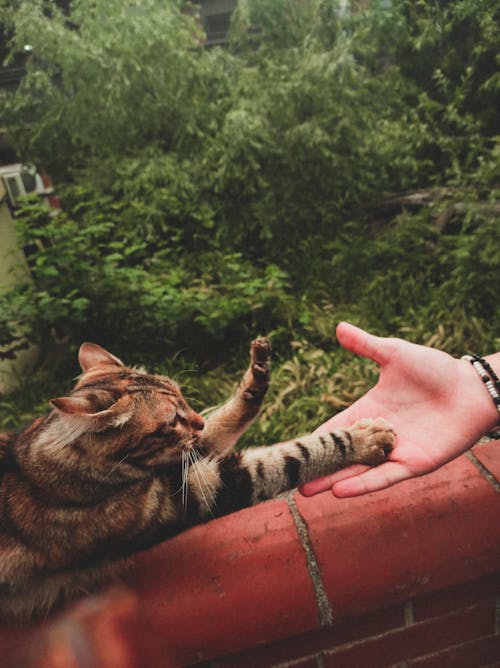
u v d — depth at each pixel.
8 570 0.37
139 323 1.20
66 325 1.13
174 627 0.36
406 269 1.28
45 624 0.37
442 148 1.38
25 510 0.38
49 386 1.16
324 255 1.46
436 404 0.44
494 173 1.15
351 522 0.39
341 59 1.40
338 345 1.10
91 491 0.39
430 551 0.39
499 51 1.29
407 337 1.08
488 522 0.39
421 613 0.42
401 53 1.61
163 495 0.41
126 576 0.38
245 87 1.49
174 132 1.58
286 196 1.47
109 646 0.36
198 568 0.37
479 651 0.45
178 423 0.45
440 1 1.51
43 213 1.29
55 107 1.59
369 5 1.51
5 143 1.91
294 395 0.96
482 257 1.05
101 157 1.66
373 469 0.41
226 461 0.45
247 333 1.18
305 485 0.41
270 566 0.38
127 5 1.50
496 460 0.43
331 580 0.38
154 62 1.50
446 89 1.38
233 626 0.37
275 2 1.54
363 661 0.43
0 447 0.42
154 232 1.50
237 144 1.38
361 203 1.59
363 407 0.47
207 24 2.10
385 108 1.55
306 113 1.46
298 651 0.41
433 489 0.41
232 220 1.51
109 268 1.20
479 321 1.05
